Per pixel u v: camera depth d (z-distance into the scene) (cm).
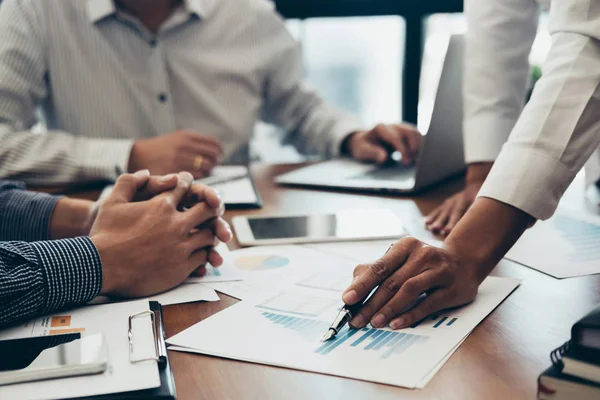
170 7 181
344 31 259
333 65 264
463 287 68
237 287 77
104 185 142
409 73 245
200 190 85
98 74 176
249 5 189
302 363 57
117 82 177
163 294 76
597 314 50
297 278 79
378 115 264
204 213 81
